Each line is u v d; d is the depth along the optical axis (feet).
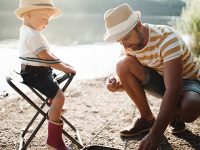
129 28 10.87
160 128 10.03
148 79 12.69
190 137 13.34
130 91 12.96
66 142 12.96
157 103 17.60
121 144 12.86
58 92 11.07
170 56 10.81
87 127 14.53
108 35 11.14
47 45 11.43
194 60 12.25
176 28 24.07
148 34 11.37
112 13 10.94
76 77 23.17
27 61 11.11
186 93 11.25
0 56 29.25
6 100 18.04
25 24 11.64
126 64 12.69
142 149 9.87
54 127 11.09
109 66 26.81
